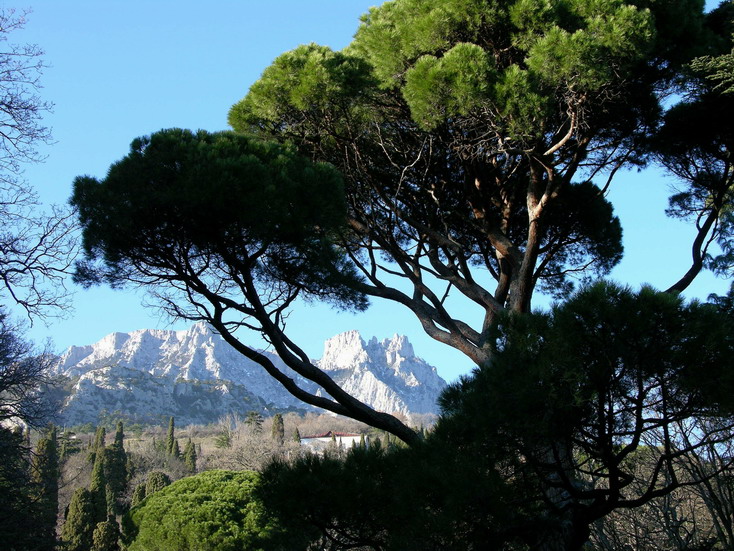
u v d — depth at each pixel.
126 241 8.27
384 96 9.64
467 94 8.15
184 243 8.26
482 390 6.02
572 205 10.39
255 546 21.36
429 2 9.16
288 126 9.86
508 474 6.20
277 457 7.34
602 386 5.62
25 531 15.94
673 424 7.67
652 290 5.57
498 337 6.22
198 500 22.72
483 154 9.48
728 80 8.01
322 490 6.62
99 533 35.34
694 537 9.65
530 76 8.26
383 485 6.68
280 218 7.86
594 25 8.09
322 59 9.18
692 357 5.39
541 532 6.18
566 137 8.48
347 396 8.34
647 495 6.16
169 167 8.14
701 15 9.32
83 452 66.00
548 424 5.74
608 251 10.95
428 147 9.84
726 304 8.73
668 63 8.97
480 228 9.66
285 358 8.33
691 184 10.12
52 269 8.62
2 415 13.47
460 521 5.80
